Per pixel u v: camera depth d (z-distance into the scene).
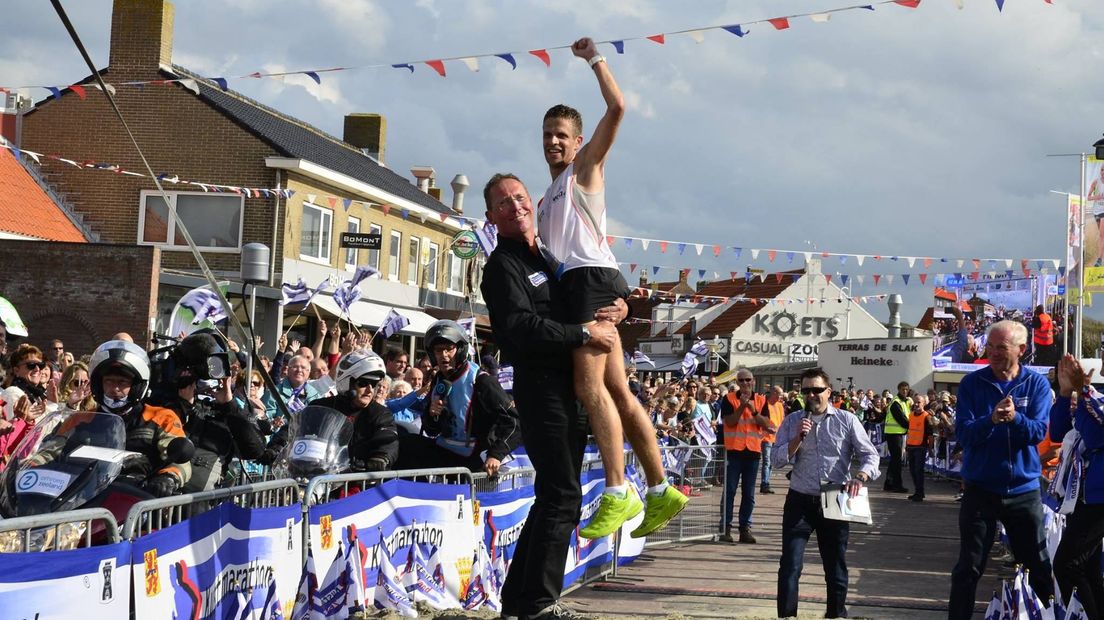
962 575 7.66
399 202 34.41
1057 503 9.65
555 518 4.85
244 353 7.61
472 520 7.90
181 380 6.13
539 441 4.82
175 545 4.86
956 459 26.02
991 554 13.69
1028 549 7.66
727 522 14.36
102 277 23.98
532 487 9.28
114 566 4.41
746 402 14.48
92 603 4.27
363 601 6.37
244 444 6.32
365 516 6.59
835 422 8.72
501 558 8.44
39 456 4.96
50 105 30.28
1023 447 7.61
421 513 7.23
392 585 6.71
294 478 6.43
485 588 7.97
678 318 67.12
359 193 32.44
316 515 6.11
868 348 44.59
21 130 30.19
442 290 38.47
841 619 8.15
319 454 6.47
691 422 19.56
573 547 10.33
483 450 8.41
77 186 30.08
